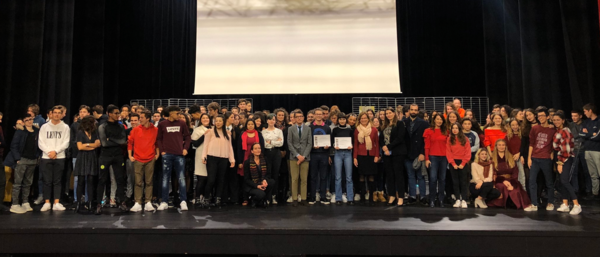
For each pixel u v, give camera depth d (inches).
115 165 169.5
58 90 278.8
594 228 133.4
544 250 129.6
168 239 134.1
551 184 171.9
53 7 279.9
